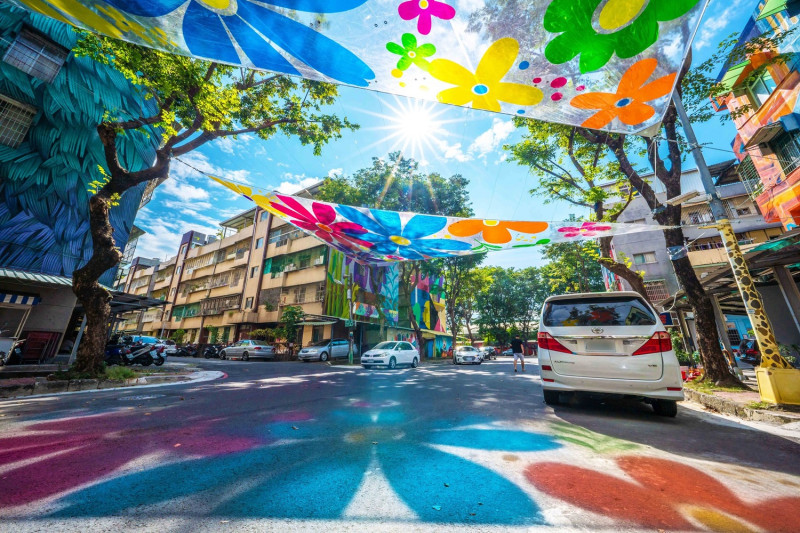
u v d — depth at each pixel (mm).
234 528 1453
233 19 2016
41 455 2428
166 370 9852
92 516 1535
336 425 3371
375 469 2188
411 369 13211
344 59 2266
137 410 4133
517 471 2162
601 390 3709
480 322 38656
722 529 1477
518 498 1779
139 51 6098
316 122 9680
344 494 1815
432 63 2268
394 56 2230
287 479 2016
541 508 1671
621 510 1653
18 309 10117
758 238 16281
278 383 7352
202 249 32750
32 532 1380
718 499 1780
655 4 1931
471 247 6914
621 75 2371
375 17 1958
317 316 20016
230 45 2242
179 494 1797
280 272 24266
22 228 10031
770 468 2262
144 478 2014
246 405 4504
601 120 2869
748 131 11984
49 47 10430
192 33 2150
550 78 2385
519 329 39500
